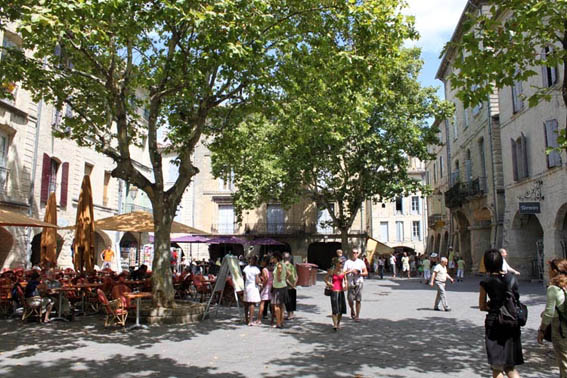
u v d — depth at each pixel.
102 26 8.88
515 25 7.48
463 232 31.05
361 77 10.05
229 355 7.25
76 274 14.29
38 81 11.13
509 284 4.95
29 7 7.76
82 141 13.35
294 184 28.48
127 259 30.53
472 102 8.12
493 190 24.62
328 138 15.63
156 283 10.79
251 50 8.88
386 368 6.42
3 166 17.39
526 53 7.82
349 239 39.22
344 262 11.20
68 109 21.81
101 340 8.46
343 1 9.41
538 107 19.58
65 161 21.59
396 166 27.86
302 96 11.70
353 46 10.06
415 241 50.88
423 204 51.16
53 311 11.19
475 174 28.05
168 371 6.28
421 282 25.28
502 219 24.14
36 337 8.72
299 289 20.98
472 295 16.59
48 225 11.71
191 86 10.82
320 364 6.66
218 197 40.25
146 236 31.30
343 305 9.55
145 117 31.06
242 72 10.55
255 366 6.55
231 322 10.73
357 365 6.59
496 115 24.94
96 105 12.98
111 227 13.52
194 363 6.73
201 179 40.75
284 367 6.49
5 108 17.20
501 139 23.66
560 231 18.27
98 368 6.43
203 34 8.80
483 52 7.77
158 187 10.95
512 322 4.82
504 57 7.75
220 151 14.69
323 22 10.18
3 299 11.36
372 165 26.42
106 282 11.80
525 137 20.77
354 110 11.70
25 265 18.19
